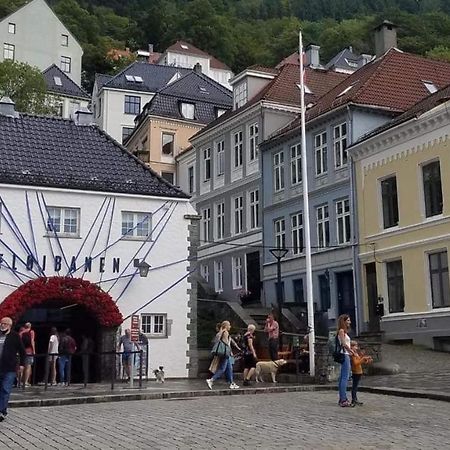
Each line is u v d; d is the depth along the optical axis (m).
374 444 9.52
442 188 25.69
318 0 117.00
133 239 25.06
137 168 26.88
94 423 11.83
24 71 45.50
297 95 38.38
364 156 29.89
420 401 14.90
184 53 91.88
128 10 120.25
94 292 23.39
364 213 29.72
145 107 55.81
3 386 12.34
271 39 103.00
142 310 24.67
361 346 20.73
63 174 25.12
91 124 28.56
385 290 28.17
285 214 35.28
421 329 25.97
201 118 54.44
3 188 23.56
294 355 22.03
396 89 32.62
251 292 37.59
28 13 84.19
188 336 25.11
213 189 42.22
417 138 26.98
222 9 114.44
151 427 11.23
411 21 77.94
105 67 99.62
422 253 26.34
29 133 26.89
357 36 86.81
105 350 23.23
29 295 22.61
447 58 64.25
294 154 35.03
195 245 25.92
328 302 31.53
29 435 10.53
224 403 15.06
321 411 13.30
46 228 23.91
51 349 21.27
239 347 23.67
